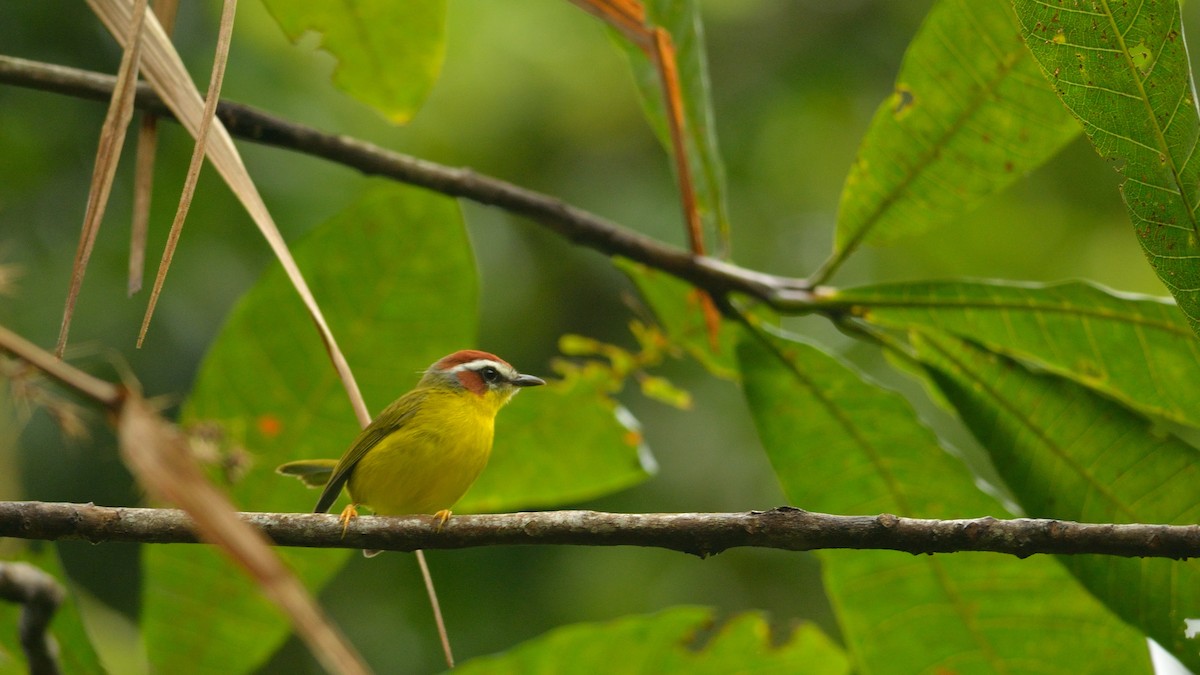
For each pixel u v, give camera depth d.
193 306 13.84
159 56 5.73
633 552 14.37
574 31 15.32
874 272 16.44
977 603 7.18
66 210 14.20
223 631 6.61
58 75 7.33
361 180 14.41
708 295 7.81
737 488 14.63
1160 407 6.74
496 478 8.64
